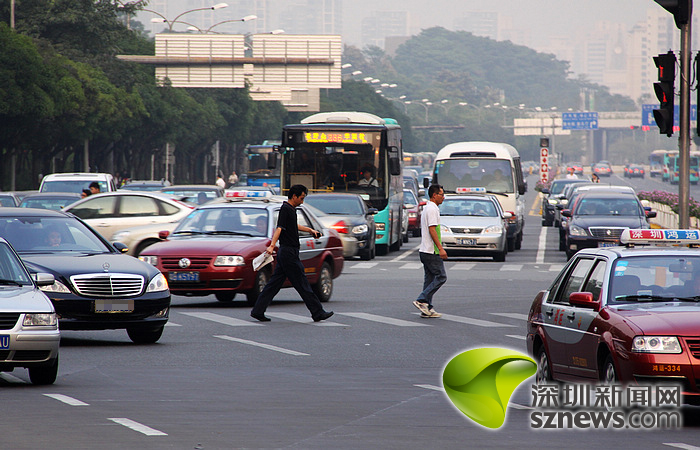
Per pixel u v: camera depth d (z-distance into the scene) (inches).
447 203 3503.9
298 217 2140.7
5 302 1199.6
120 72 7249.0
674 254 1125.1
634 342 994.7
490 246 3358.8
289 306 2139.5
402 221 4195.4
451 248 3371.1
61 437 914.1
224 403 1109.1
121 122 7234.3
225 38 7800.2
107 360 1440.7
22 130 6210.6
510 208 4097.0
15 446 874.1
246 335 1707.7
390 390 1208.8
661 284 1093.8
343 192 3627.0
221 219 2139.5
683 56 1830.7
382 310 2070.6
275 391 1195.9
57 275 1524.4
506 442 923.4
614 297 1084.5
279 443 900.6
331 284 2224.4
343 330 1775.3
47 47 6392.7
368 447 888.3
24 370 1363.2
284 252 1859.0
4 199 3587.6
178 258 2000.5
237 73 7839.6
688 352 984.9
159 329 1617.9
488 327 1825.8
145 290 1561.3
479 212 3472.0
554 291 1203.2
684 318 1009.5
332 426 984.3
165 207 2815.0
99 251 1667.1
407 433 955.3
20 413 1035.3
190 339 1660.9
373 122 3762.3
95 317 1524.4
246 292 2038.6
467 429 979.9
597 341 1049.5
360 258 3523.6
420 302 1947.6
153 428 962.1
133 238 2701.8
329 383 1259.2
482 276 2878.9
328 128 3634.4
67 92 6156.5
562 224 3951.8
